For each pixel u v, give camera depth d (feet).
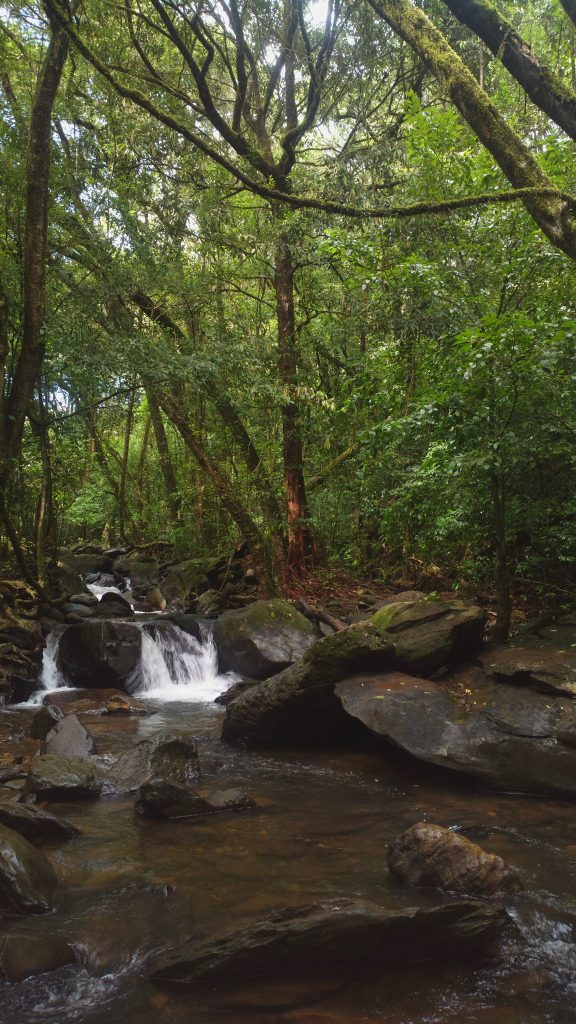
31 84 37.01
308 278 44.11
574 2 15.28
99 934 11.61
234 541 50.75
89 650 31.48
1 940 10.94
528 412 21.50
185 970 10.51
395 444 28.63
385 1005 9.88
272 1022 9.51
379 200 33.45
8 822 15.21
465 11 16.58
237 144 31.68
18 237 32.65
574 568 29.48
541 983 10.37
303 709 21.89
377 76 41.81
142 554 63.77
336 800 17.75
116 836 15.58
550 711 18.74
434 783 19.02
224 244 41.47
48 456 37.24
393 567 44.01
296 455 43.09
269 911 12.13
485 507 25.96
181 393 39.55
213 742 23.25
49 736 21.35
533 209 17.07
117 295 35.17
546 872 13.62
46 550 42.93
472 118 17.95
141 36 35.91
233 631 32.58
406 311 30.60
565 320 20.08
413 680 21.27
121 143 38.96
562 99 16.01
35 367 30.96
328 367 45.01
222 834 15.62
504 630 23.66
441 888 12.84
